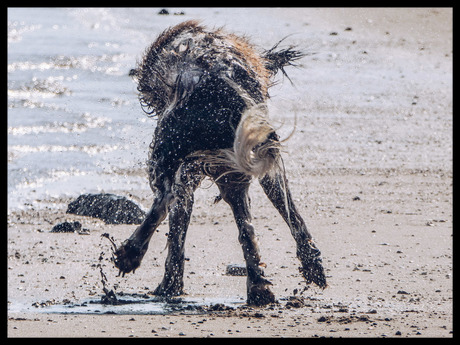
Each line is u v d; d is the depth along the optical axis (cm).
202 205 5016
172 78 3225
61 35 13238
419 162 6309
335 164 6159
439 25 14838
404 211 4878
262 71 3422
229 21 14350
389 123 7862
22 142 6469
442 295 3316
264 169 2983
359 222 4606
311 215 4738
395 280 3547
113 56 11288
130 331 2694
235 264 3731
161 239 4319
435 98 9319
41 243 4088
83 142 6512
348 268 3741
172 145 3061
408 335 2659
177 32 3484
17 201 4953
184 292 3381
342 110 8356
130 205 4606
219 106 3056
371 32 14175
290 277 3622
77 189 5253
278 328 2762
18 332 2662
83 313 2997
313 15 15725
